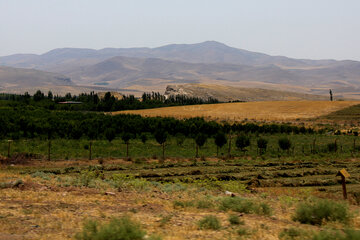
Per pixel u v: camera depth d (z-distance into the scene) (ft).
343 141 424.05
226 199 94.99
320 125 635.25
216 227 68.08
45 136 401.90
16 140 365.20
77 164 244.83
